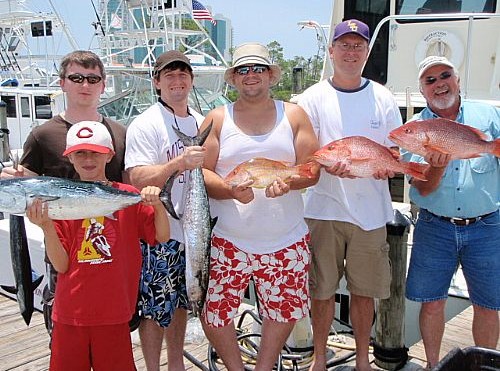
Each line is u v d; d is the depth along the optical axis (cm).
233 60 317
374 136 340
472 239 338
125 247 281
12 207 248
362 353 361
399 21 641
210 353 380
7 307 498
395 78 651
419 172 307
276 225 312
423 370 362
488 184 335
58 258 268
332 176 344
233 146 311
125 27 1426
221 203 318
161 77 335
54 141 316
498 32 583
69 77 322
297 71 796
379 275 345
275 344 318
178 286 332
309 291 349
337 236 347
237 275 316
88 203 256
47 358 404
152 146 324
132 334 427
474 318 354
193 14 1453
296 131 320
